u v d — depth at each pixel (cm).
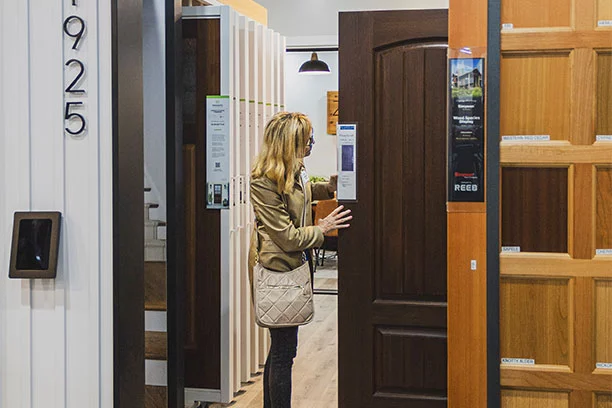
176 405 375
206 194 422
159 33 370
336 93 1257
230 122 422
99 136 198
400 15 354
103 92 197
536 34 298
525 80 300
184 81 425
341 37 359
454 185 303
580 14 295
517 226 303
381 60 358
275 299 344
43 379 203
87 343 200
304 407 434
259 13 560
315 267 978
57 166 199
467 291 304
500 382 305
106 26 196
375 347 363
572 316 299
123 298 200
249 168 472
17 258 198
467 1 301
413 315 358
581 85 296
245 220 461
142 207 212
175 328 374
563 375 301
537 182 301
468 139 302
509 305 304
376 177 360
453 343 306
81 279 200
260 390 456
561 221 300
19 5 199
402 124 357
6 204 202
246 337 466
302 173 359
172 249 374
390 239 360
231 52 425
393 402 361
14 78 200
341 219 358
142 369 214
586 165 297
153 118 374
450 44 302
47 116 199
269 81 523
